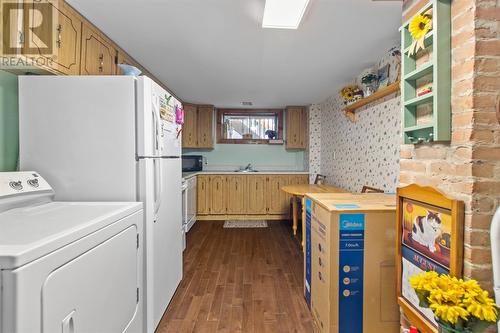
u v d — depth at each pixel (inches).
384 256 64.3
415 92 56.6
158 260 70.0
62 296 35.3
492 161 41.7
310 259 81.0
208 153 226.7
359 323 64.2
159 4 72.9
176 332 70.9
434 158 50.5
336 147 168.6
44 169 62.9
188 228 165.8
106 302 45.9
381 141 110.9
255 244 143.8
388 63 104.3
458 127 44.4
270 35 90.3
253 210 204.8
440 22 45.6
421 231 51.9
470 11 41.9
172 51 104.7
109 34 90.7
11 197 51.6
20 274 29.4
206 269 111.0
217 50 103.3
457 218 42.7
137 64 117.7
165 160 76.4
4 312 28.9
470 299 36.4
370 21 80.7
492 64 41.5
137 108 63.4
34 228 38.9
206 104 211.5
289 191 141.9
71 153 63.0
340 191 140.1
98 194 63.1
